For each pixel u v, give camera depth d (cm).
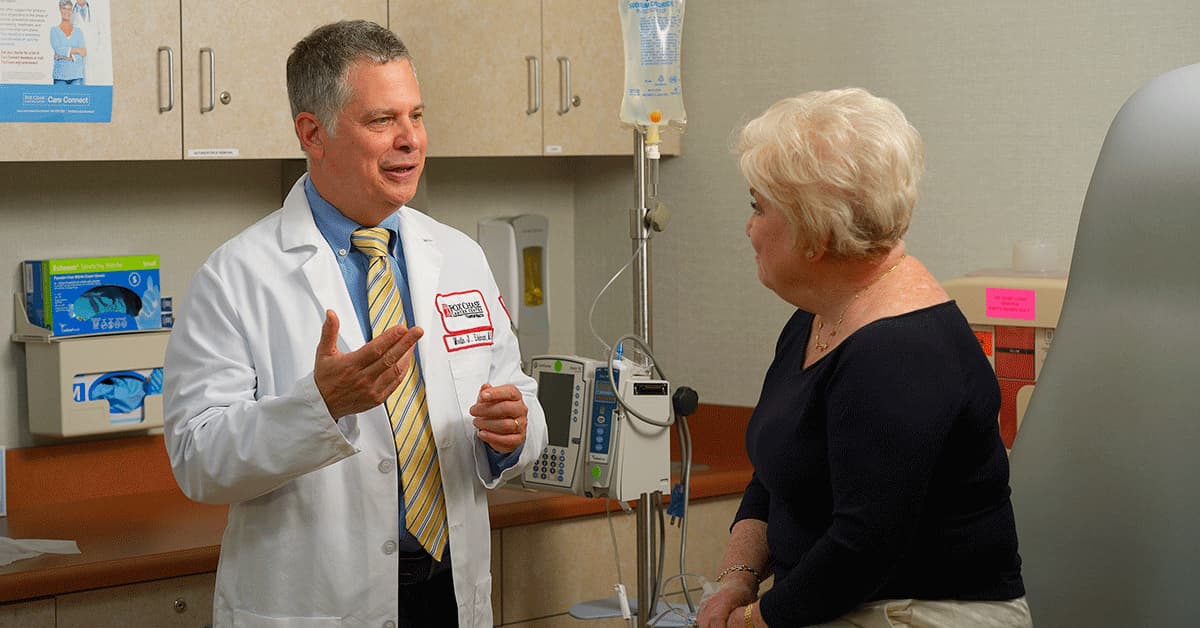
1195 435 198
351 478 199
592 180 384
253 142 297
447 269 217
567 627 297
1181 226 201
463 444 209
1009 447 269
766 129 162
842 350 160
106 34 275
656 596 268
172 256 322
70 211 307
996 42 299
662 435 270
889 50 317
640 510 268
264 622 198
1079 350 212
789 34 335
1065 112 289
